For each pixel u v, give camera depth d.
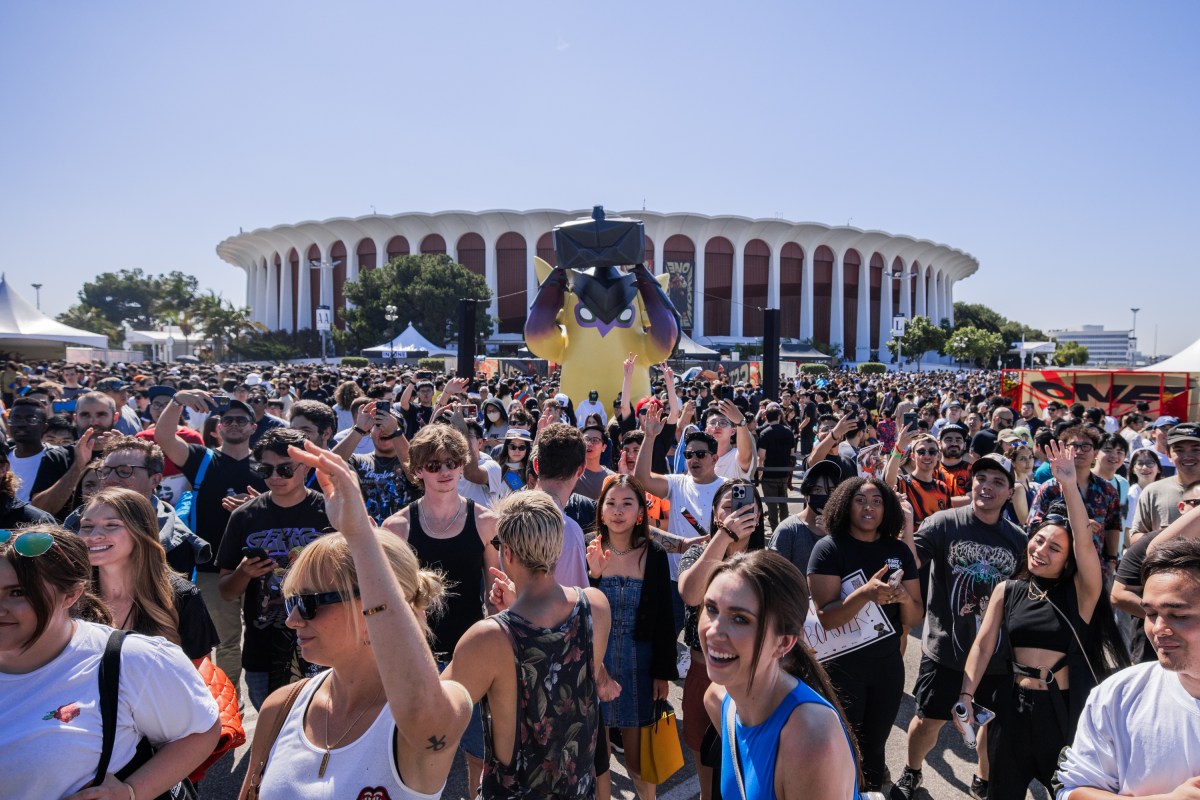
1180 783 2.03
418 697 1.75
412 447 3.77
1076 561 3.24
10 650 2.04
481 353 68.56
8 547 2.02
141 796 2.08
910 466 7.77
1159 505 5.04
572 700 2.52
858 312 86.94
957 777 4.27
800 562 4.32
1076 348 91.38
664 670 3.63
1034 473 7.51
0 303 28.31
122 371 23.11
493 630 2.42
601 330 13.33
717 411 6.86
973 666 3.38
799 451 16.97
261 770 2.07
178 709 2.20
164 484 5.05
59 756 1.97
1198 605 2.02
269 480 3.94
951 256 99.56
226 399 11.91
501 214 76.69
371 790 1.87
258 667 3.95
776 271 82.19
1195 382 15.58
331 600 1.97
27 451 5.32
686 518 4.15
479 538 3.78
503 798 2.46
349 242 82.75
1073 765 2.26
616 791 4.12
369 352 42.44
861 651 3.56
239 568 3.82
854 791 1.98
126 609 2.92
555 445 4.07
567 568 3.67
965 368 85.56
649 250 79.38
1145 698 2.15
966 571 4.07
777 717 2.00
